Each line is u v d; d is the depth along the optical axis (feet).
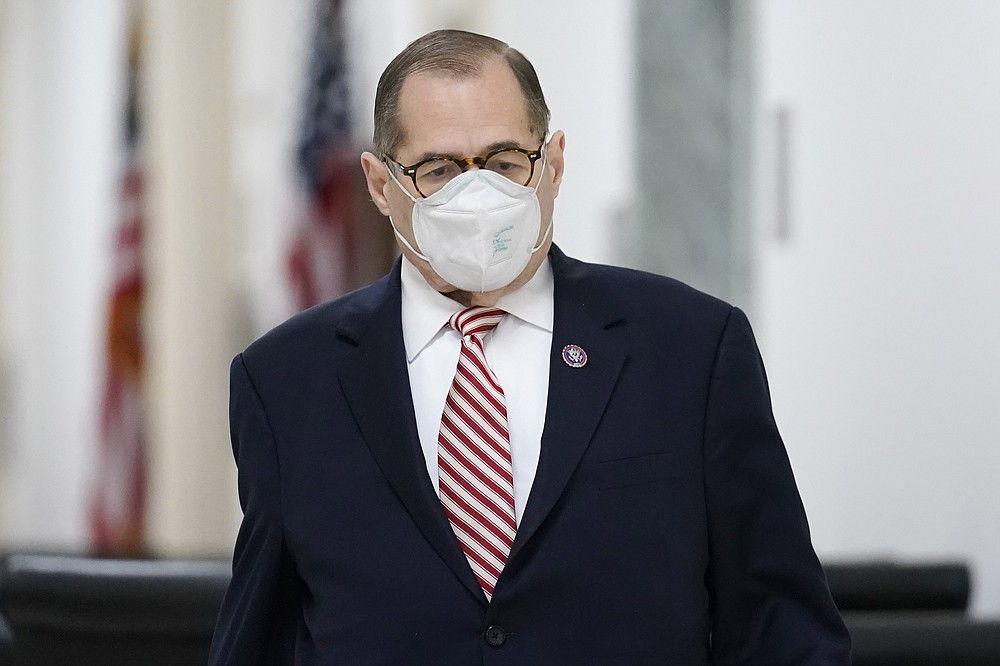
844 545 59.36
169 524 100.83
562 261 25.90
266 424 24.99
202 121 102.99
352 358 24.86
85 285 134.21
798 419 63.46
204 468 101.40
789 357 64.08
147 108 106.11
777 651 23.71
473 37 24.29
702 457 23.98
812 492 62.39
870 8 55.77
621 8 74.43
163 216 102.99
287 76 121.70
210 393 101.96
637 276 25.86
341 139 100.53
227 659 24.52
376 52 103.71
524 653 22.76
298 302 100.83
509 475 23.76
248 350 25.90
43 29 142.41
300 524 24.11
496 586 22.91
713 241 71.82
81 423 134.51
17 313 146.20
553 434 23.50
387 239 101.71
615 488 23.32
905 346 53.31
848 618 33.42
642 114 72.95
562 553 22.95
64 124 138.51
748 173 70.18
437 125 23.54
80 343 135.03
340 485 24.02
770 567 23.84
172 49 102.73
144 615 32.12
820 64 60.54
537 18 85.05
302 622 25.07
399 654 23.04
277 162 124.06
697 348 24.48
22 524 144.97
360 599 23.38
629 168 73.51
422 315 25.21
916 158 52.16
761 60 67.05
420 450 23.80
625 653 22.91
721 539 24.09
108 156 128.67
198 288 102.06
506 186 23.36
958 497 49.14
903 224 53.42
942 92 50.08
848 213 58.13
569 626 22.89
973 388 47.85
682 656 23.30
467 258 23.44
